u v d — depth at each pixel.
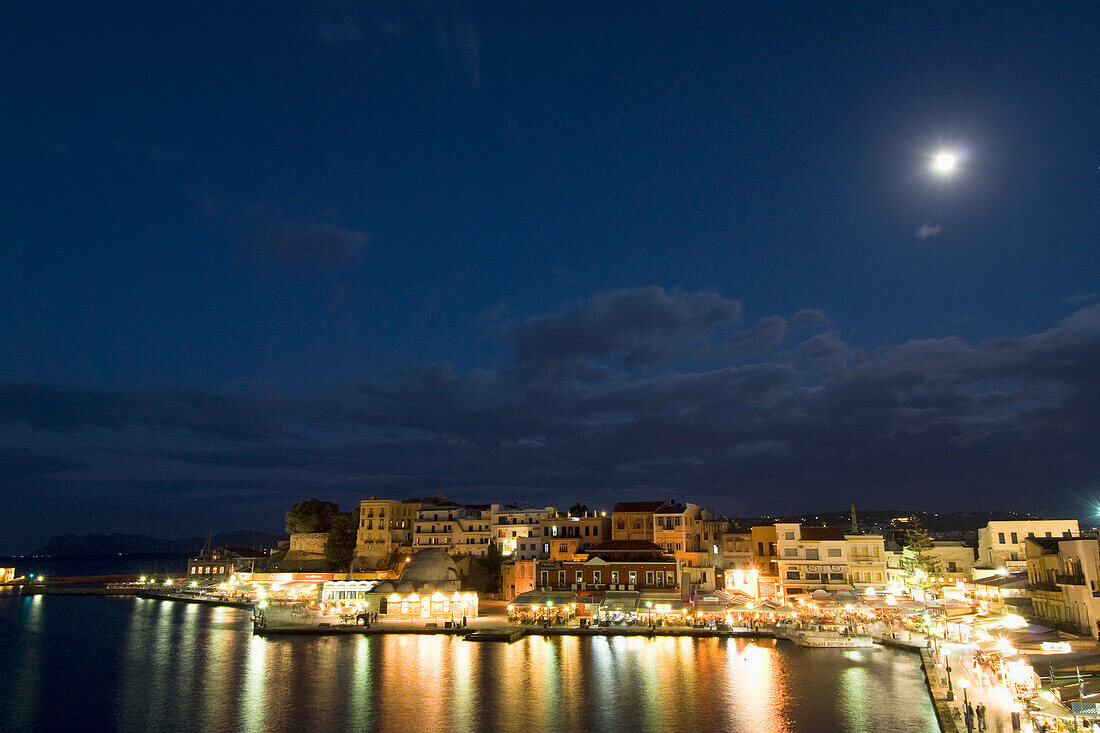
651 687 72.00
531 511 170.38
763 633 101.88
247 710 65.69
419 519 173.62
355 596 143.75
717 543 147.75
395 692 71.44
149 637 114.00
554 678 76.94
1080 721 45.81
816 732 55.94
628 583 127.06
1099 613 72.88
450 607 123.75
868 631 100.69
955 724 51.09
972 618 89.25
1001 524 124.56
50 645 106.75
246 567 198.12
